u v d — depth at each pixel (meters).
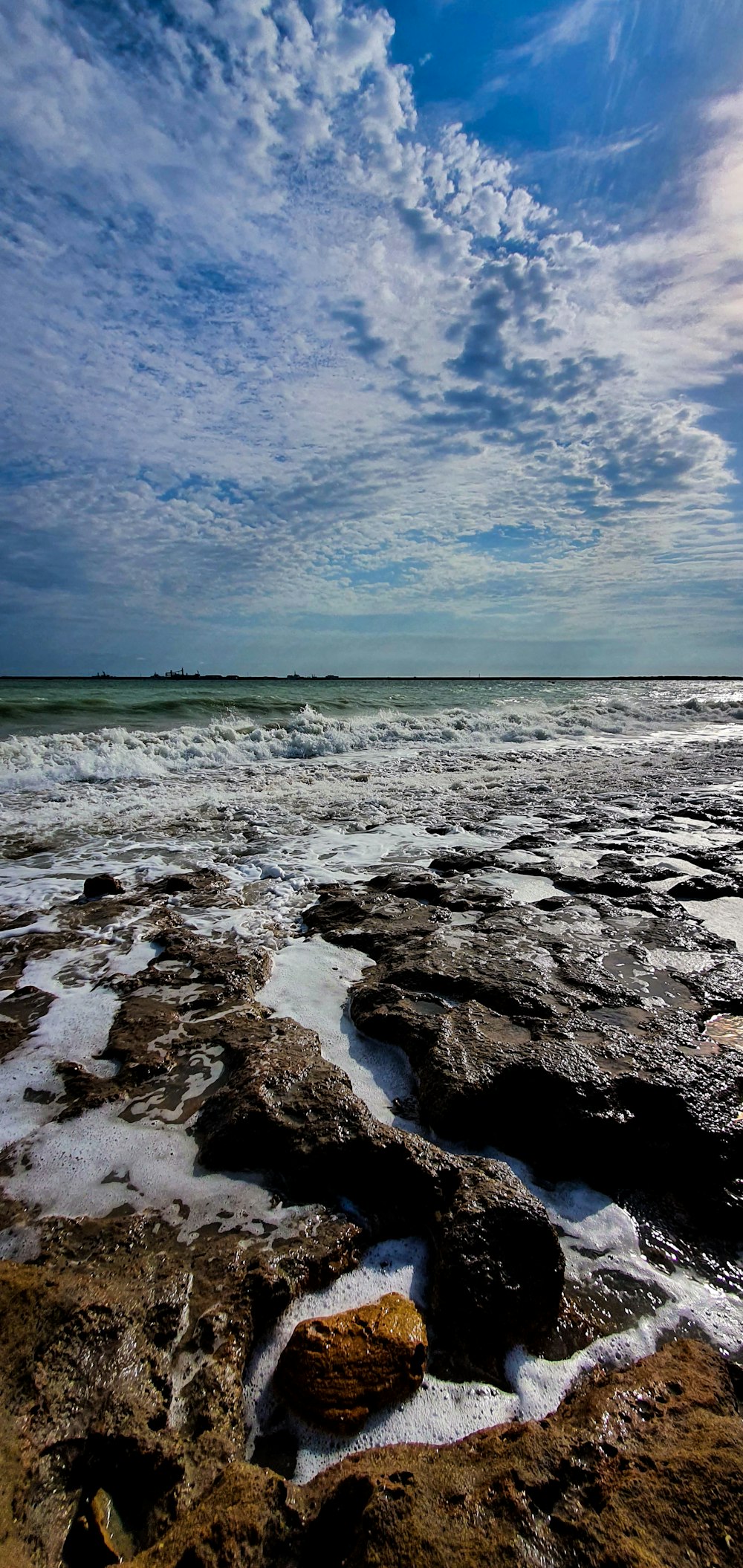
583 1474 1.52
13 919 4.99
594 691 38.19
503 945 4.34
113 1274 2.09
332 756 14.29
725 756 14.52
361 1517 1.44
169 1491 1.57
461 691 33.78
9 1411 1.64
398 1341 1.86
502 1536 1.37
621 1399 1.75
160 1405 1.72
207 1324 1.94
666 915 4.99
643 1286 2.21
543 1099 2.88
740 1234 2.44
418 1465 1.56
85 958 4.36
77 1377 1.74
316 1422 1.71
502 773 11.91
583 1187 2.64
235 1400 1.77
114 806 8.84
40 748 12.16
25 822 7.97
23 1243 2.21
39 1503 1.50
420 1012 3.54
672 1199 2.59
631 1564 1.30
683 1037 3.31
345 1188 2.50
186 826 7.79
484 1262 2.09
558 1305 2.09
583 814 8.41
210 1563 1.37
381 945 4.45
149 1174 2.56
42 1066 3.22
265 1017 3.63
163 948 4.50
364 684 44.28
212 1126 2.76
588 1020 3.42
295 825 7.86
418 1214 2.41
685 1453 1.54
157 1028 3.52
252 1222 2.35
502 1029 3.32
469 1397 1.80
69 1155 2.64
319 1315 2.03
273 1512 1.47
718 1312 2.12
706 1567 1.29
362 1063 3.29
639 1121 2.80
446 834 7.44
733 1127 2.70
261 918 5.05
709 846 6.88
